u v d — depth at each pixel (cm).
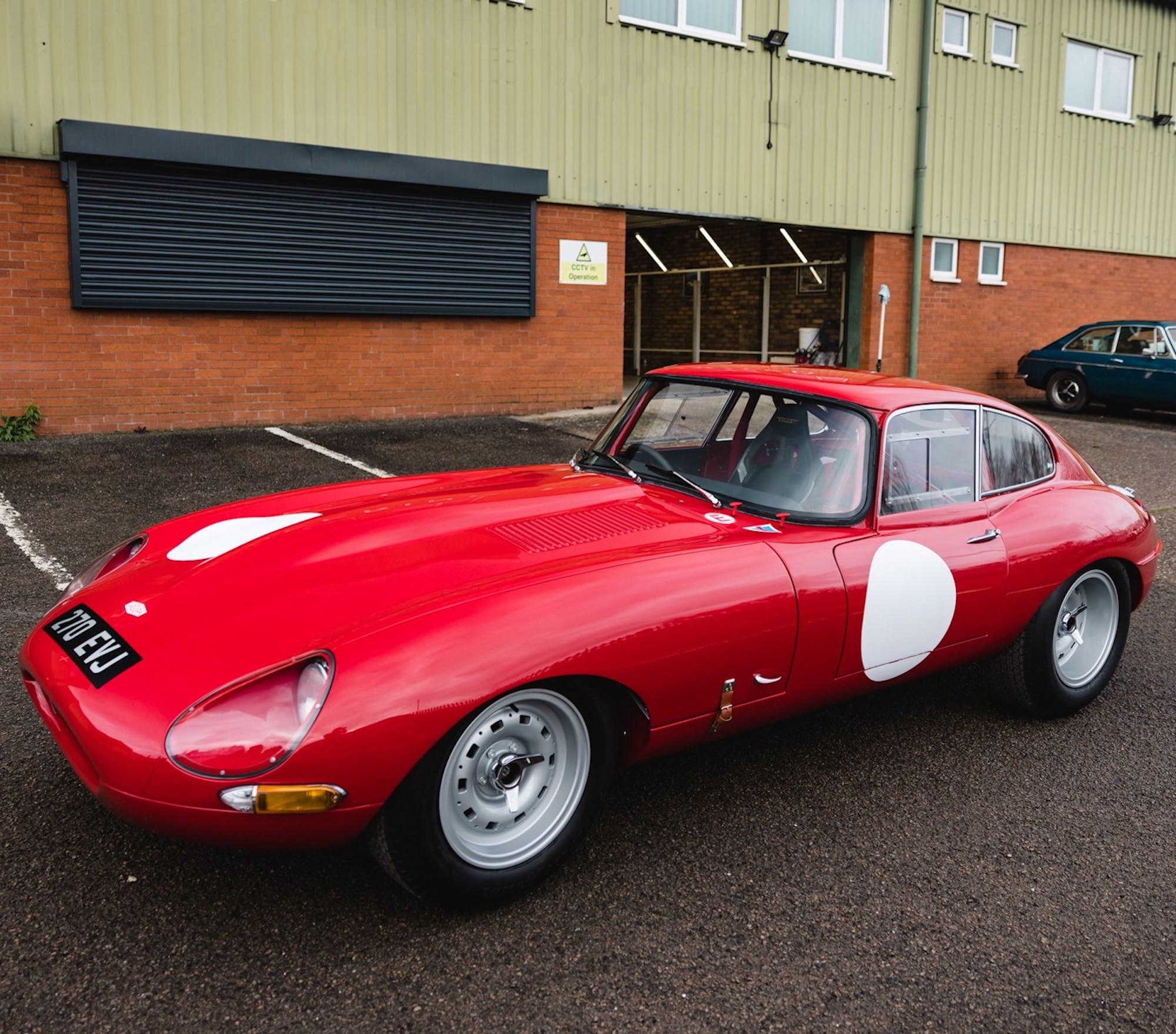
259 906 246
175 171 871
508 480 354
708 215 1181
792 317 1571
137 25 837
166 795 212
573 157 1080
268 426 958
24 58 799
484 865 242
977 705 396
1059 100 1500
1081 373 1366
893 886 266
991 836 294
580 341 1125
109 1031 202
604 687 258
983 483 357
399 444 896
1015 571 347
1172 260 1722
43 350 841
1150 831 300
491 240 1048
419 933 238
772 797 313
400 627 228
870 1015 217
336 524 296
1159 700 405
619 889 260
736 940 240
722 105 1171
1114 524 382
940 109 1368
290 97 912
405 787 224
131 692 222
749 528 304
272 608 241
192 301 897
